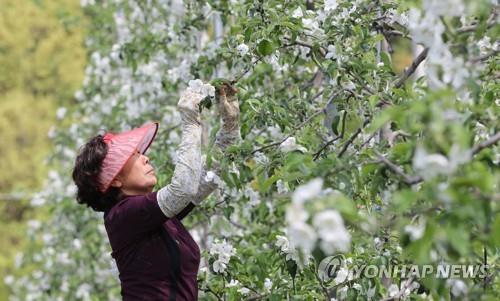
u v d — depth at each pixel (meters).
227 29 10.73
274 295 7.00
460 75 4.55
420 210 4.57
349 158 5.23
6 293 27.14
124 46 11.00
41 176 30.78
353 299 6.60
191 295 6.54
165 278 6.42
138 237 6.38
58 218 14.61
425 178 4.15
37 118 32.44
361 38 6.81
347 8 6.85
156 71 11.18
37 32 33.84
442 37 4.60
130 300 6.46
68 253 14.62
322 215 3.99
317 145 6.75
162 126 11.78
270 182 5.34
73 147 15.53
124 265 6.50
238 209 10.16
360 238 6.46
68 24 16.78
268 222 9.58
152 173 6.86
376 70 6.67
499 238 4.16
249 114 7.05
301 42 6.97
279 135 8.55
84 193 6.75
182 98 6.42
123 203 6.41
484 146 4.59
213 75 9.90
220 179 6.73
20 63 33.41
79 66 33.22
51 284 14.77
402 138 6.43
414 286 6.95
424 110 4.21
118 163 6.66
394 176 4.98
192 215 9.98
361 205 6.01
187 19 9.73
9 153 31.70
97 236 14.34
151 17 11.65
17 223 29.27
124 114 12.53
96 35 15.05
